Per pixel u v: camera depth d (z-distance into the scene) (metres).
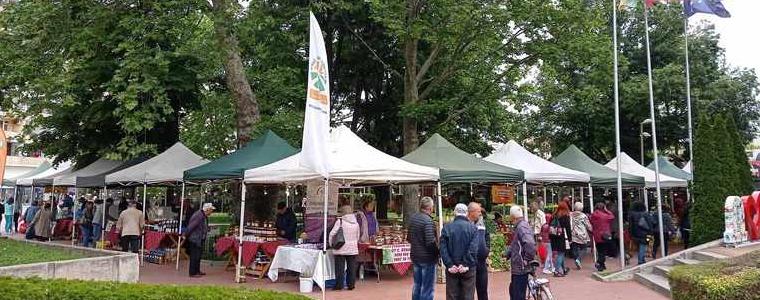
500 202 18.72
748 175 16.73
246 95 17.27
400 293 10.72
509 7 18.86
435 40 19.39
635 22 33.16
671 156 35.47
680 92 30.34
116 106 18.25
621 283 12.15
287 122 19.94
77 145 20.78
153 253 15.64
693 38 32.81
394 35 20.77
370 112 24.36
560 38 19.41
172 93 19.03
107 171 19.19
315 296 10.34
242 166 12.77
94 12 15.98
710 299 6.20
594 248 15.41
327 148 9.91
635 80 31.09
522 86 22.92
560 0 19.06
